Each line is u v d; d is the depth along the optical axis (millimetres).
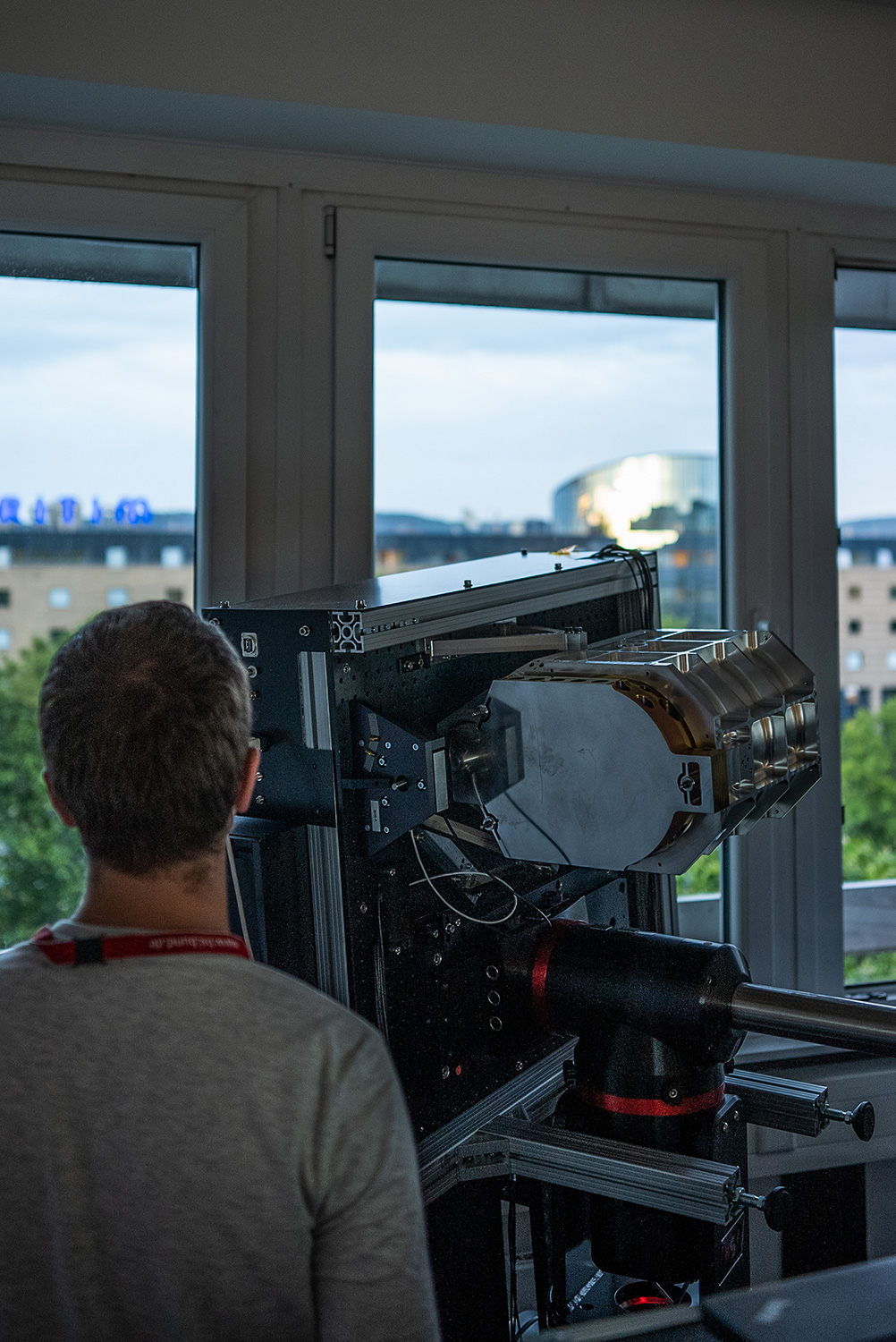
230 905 1274
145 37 1617
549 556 1789
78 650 772
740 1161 1286
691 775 1102
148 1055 688
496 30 1764
